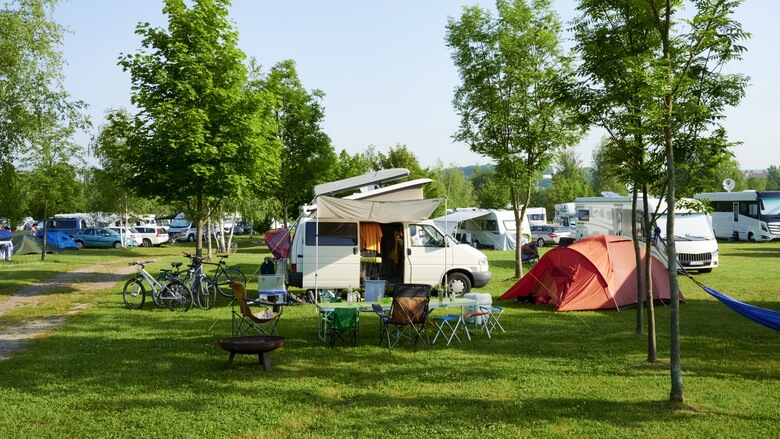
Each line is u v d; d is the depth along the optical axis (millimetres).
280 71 27438
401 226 14758
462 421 5809
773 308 13102
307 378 7438
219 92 16922
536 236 39500
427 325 9977
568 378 7422
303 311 12867
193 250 36125
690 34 6957
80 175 26500
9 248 26781
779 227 35344
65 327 10719
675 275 6496
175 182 16766
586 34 8820
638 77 7660
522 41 16844
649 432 5492
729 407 6223
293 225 15711
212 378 7426
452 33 17703
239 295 9344
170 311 12617
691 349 9078
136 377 7395
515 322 11555
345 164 33438
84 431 5551
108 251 34844
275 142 19516
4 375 7441
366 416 5984
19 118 16578
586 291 13133
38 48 16562
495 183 18250
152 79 16938
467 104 18000
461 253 14750
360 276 14398
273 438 5395
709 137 7414
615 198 25281
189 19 17141
